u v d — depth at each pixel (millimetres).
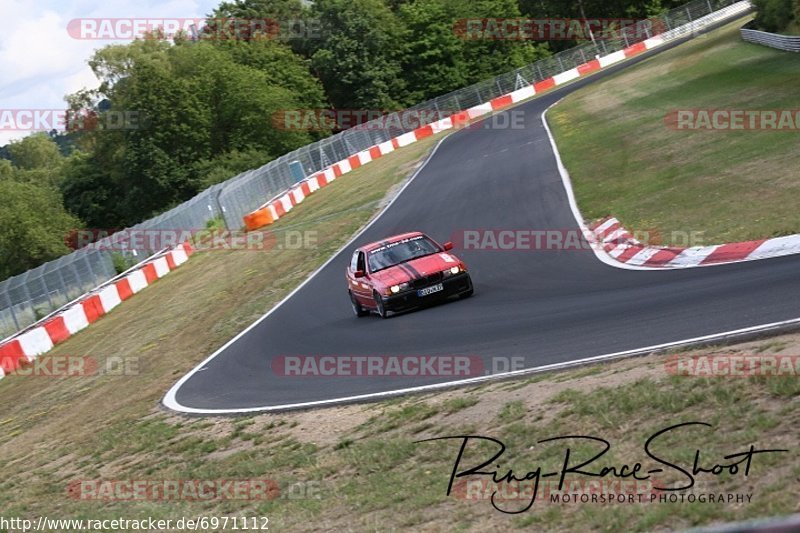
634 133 32562
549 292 15438
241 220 45125
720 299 11203
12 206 64688
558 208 24109
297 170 54406
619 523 5980
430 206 31672
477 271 19797
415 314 16797
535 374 10352
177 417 14219
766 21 46406
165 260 36969
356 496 8172
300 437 10859
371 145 64875
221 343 19906
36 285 32188
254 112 74875
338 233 32281
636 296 13086
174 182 72875
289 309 21609
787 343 8406
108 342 25203
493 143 44375
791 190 17328
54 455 14273
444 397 10547
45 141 134000
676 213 18562
